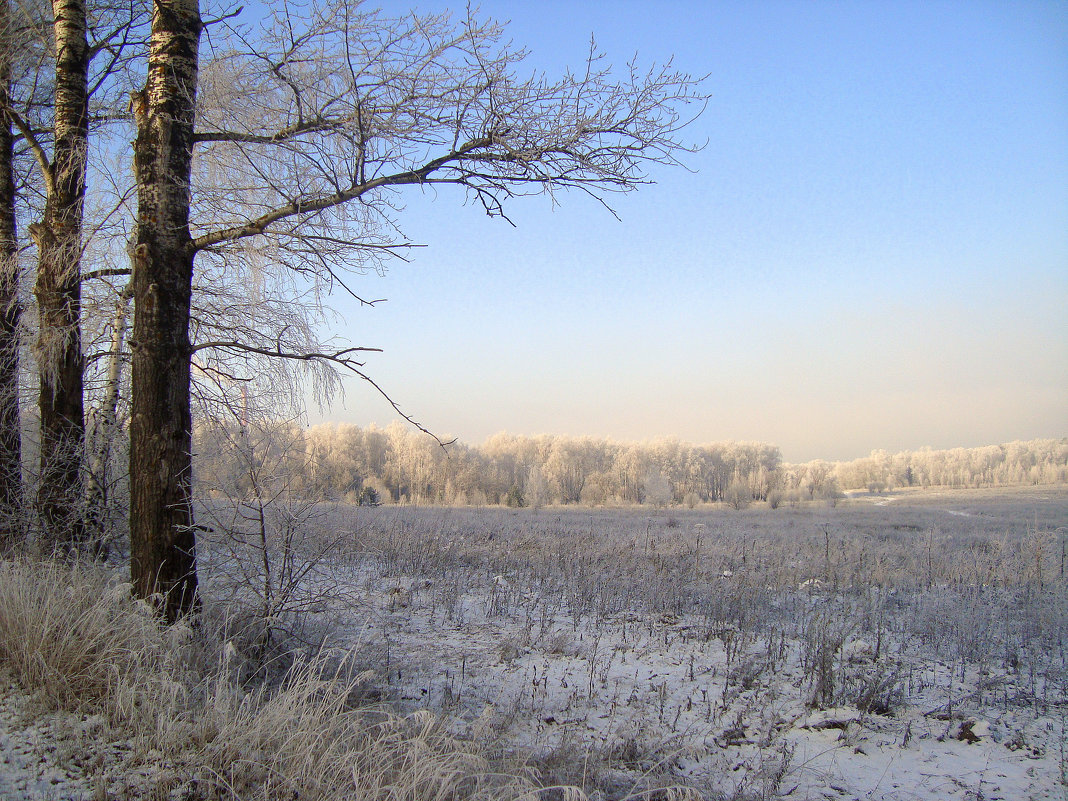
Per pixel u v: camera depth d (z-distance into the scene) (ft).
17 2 25.35
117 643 13.26
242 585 17.80
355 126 18.37
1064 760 14.66
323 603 18.54
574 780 12.51
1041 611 26.45
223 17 19.24
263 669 15.87
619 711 17.29
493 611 26.86
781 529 81.00
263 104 21.80
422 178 18.74
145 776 9.88
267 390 24.29
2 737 10.17
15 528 22.36
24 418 26.37
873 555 42.16
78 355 23.88
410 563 34.53
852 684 18.99
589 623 26.35
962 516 118.01
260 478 17.66
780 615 28.07
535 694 17.85
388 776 10.89
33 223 23.84
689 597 30.96
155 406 17.20
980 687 19.20
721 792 12.97
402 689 17.37
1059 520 98.07
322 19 18.25
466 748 12.44
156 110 17.97
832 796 13.12
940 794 13.25
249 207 22.02
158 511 16.89
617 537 55.11
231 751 10.68
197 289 23.38
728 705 17.95
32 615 12.96
